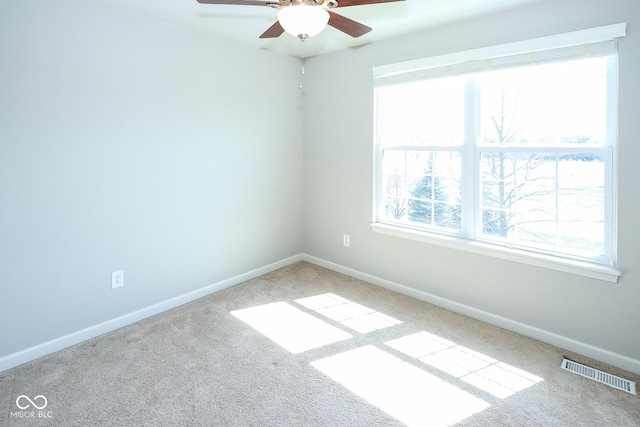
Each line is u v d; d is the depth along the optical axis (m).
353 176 3.56
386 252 3.37
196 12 2.57
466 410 1.83
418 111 3.09
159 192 2.83
